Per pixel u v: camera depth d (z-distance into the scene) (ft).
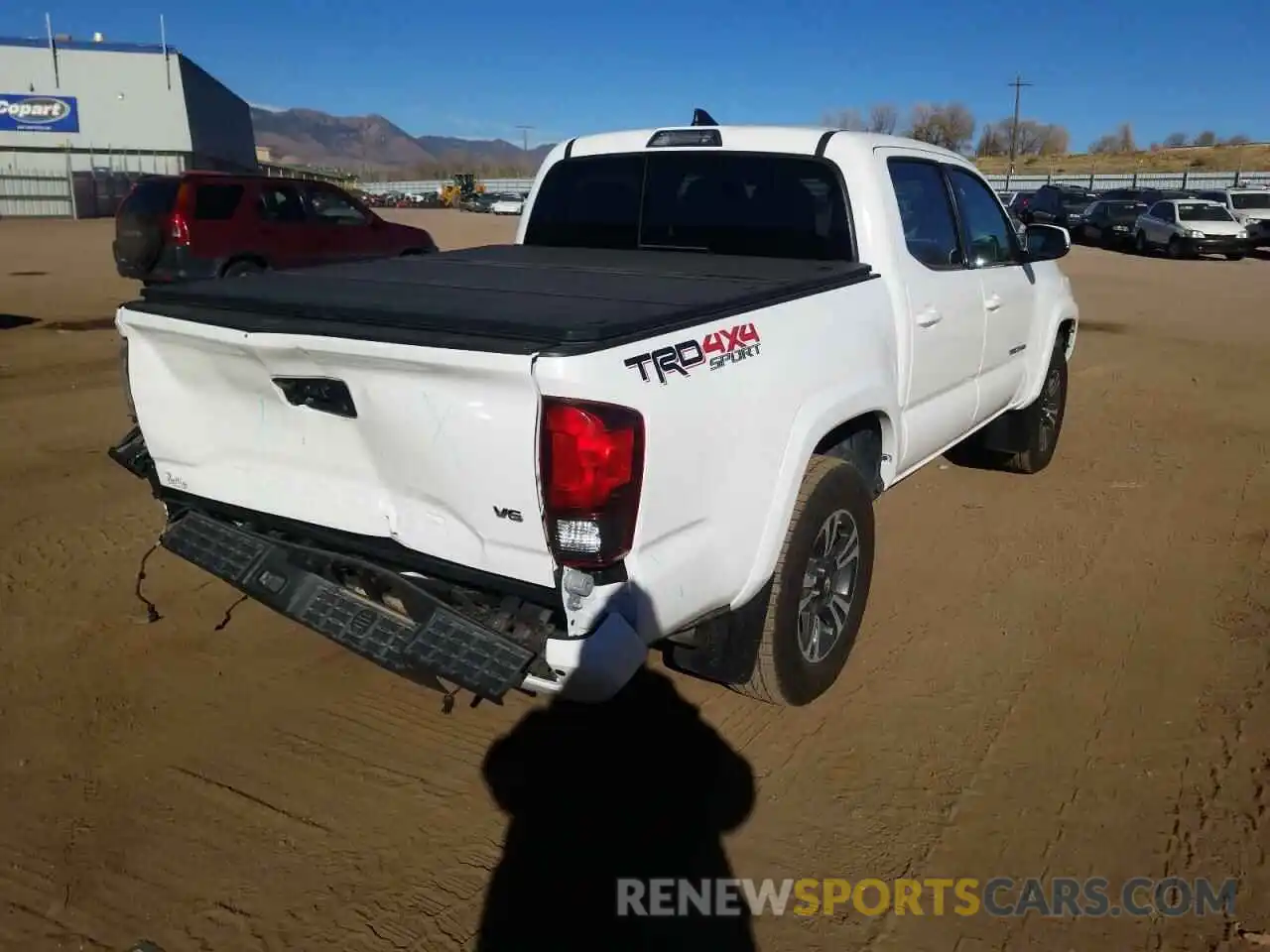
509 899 9.33
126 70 167.02
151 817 10.31
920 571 16.81
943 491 21.06
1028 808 10.63
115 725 11.86
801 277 12.08
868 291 12.86
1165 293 60.08
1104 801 10.73
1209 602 15.53
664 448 8.91
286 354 9.48
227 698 12.53
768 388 10.38
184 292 10.83
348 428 9.63
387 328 9.05
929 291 14.49
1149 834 10.22
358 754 11.48
